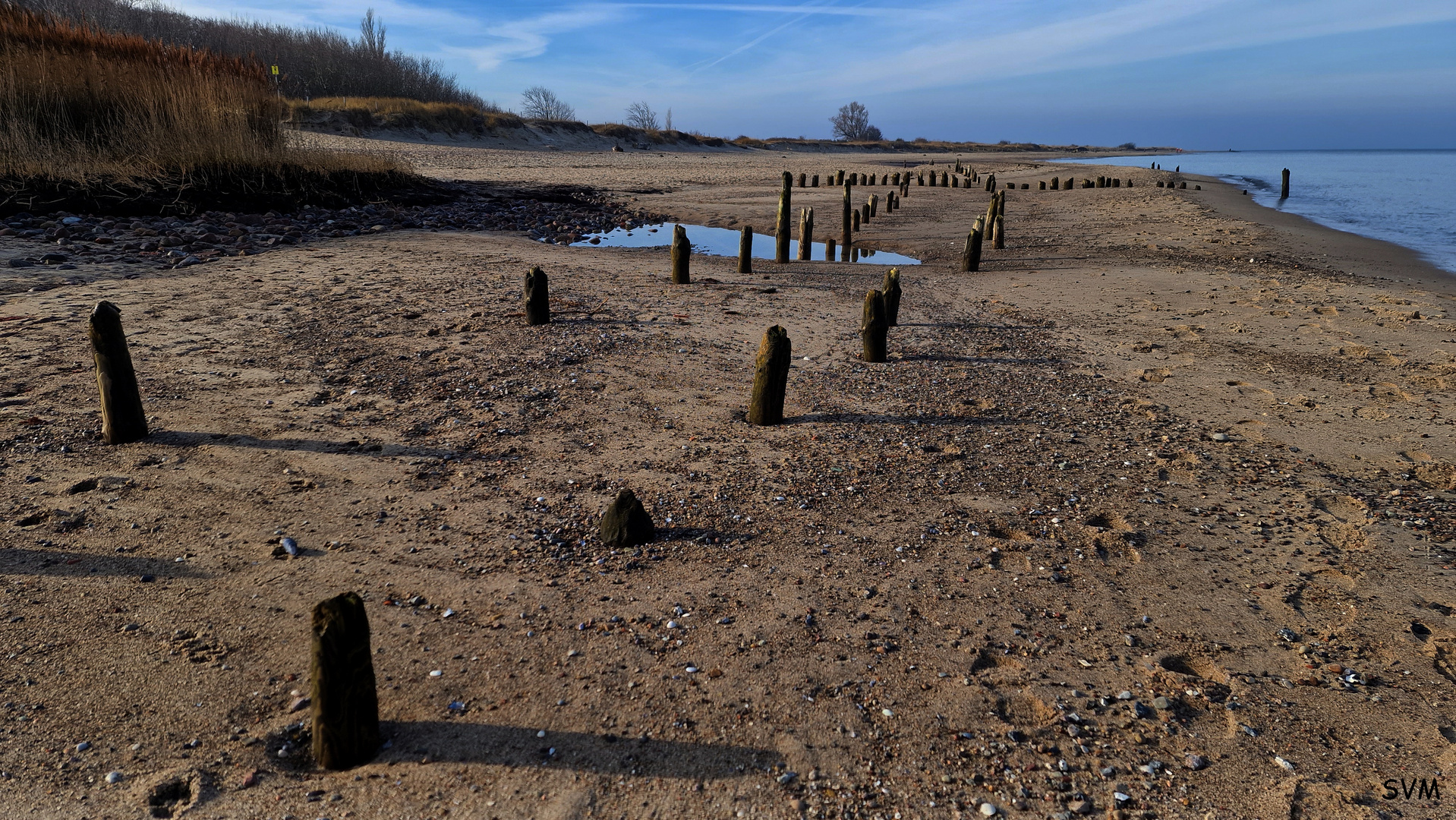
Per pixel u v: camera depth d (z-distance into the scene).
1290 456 5.67
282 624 3.52
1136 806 2.71
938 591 3.96
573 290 9.96
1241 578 4.15
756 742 2.95
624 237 16.80
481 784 2.71
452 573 3.97
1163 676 3.39
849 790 2.75
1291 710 3.20
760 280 11.73
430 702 3.10
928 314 9.86
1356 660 3.52
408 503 4.64
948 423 6.16
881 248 16.73
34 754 2.79
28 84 13.13
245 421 5.59
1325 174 50.78
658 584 3.95
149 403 5.78
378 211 15.23
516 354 7.21
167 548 4.06
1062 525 4.64
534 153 39.62
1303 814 2.69
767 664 3.38
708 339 8.09
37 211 11.38
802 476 5.17
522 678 3.25
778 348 5.80
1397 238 17.44
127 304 8.17
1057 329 9.20
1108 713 3.16
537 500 4.75
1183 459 5.58
